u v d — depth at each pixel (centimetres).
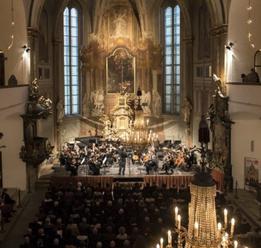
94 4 4116
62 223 1869
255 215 2294
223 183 2994
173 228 1689
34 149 2919
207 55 3638
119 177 3102
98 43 4191
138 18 4247
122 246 1577
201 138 1044
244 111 2689
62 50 3981
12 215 2389
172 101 4200
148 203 2133
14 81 2753
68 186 2831
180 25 4050
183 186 3005
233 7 3025
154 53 4197
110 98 4291
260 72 2864
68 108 4109
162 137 4216
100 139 3941
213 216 998
